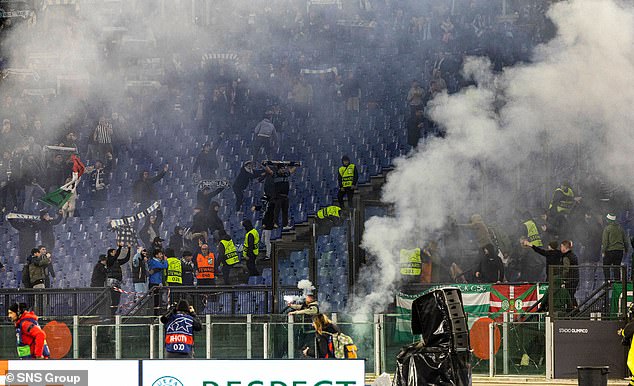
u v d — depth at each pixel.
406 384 25.72
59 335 50.09
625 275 47.34
